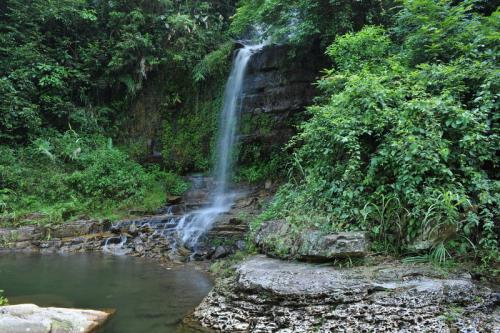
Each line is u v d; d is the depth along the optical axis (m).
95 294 5.23
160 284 5.75
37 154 11.09
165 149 12.77
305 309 4.02
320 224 5.28
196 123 12.75
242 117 11.88
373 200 5.21
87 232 8.95
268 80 11.60
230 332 3.99
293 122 11.00
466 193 4.93
